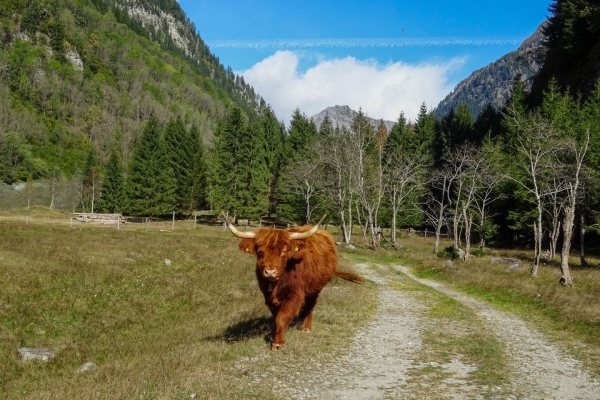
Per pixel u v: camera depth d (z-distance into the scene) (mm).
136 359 10523
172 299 17609
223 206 67062
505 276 22438
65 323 14273
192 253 29469
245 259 28953
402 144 74625
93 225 56219
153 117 77812
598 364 9062
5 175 112438
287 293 8664
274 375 7387
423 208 63125
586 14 50938
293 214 61250
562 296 16109
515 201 45906
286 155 72875
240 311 14359
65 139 147750
